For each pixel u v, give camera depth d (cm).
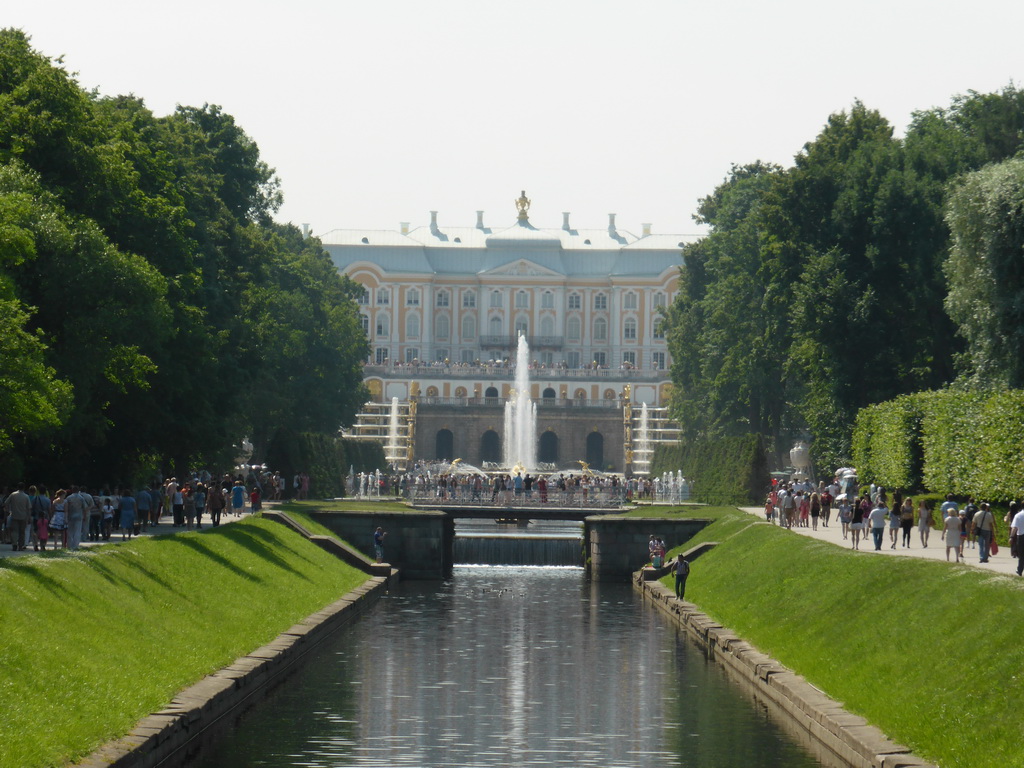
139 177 8506
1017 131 12494
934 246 11681
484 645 7212
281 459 13800
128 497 7994
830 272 11956
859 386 12119
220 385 10144
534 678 6169
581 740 4869
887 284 12075
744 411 16212
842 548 7762
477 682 6044
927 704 4422
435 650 7000
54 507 6944
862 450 11525
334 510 11769
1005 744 3903
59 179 7875
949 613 5134
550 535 14662
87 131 8106
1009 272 9625
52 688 4312
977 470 8781
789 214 12644
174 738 4422
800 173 12575
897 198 11781
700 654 6931
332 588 8900
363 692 5747
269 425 16062
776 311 13212
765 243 13138
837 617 6088
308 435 14488
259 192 15350
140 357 7712
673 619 8450
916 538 9062
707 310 16888
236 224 12181
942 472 9556
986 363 9831
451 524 12606
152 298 7500
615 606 9281
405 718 5222
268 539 9306
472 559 13400
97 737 4059
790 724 5128
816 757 4572
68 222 7350
